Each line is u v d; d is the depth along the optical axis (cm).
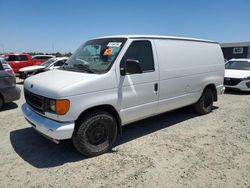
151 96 469
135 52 438
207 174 350
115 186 321
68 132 359
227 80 995
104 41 461
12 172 356
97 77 384
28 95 428
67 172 356
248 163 383
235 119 615
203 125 566
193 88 579
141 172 355
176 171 358
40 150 430
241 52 4062
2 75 686
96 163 383
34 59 2131
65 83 367
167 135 502
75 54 497
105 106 407
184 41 552
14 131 526
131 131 526
